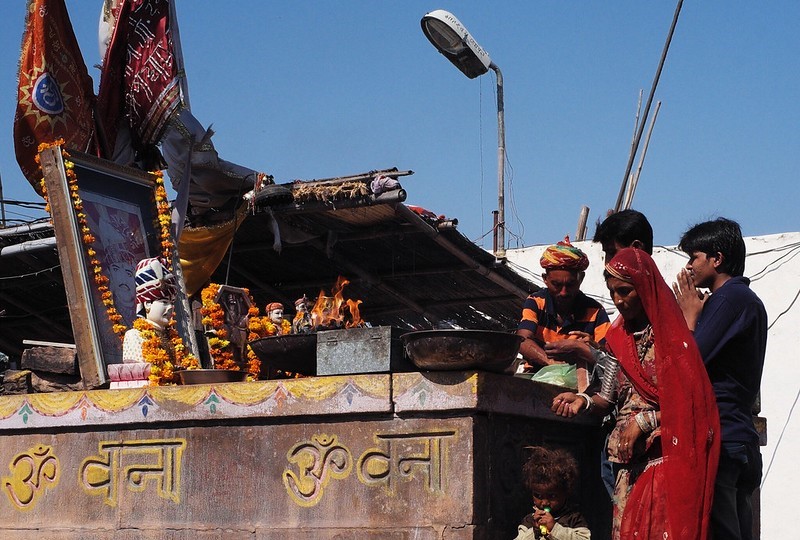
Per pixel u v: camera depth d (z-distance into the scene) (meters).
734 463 4.62
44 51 7.91
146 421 5.73
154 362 6.32
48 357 6.72
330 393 5.27
